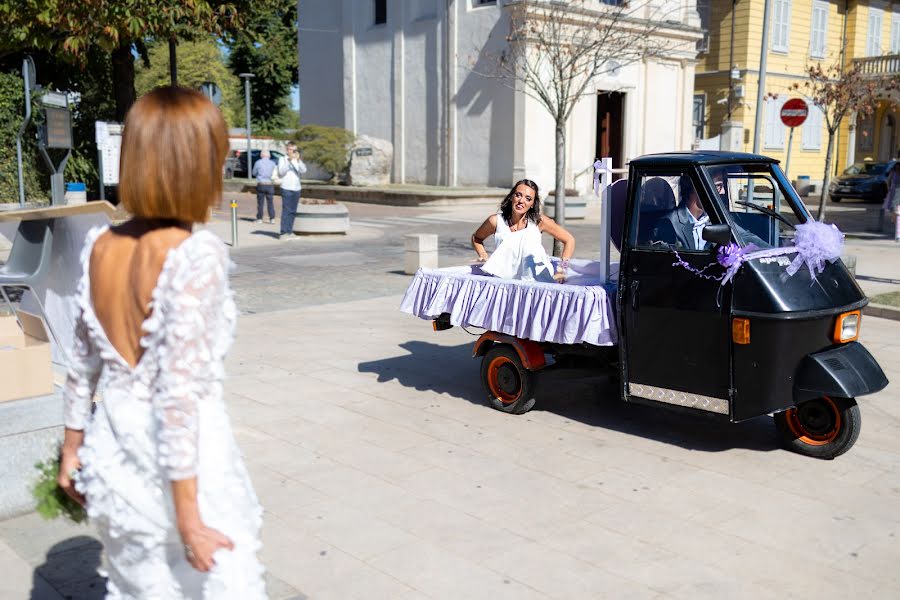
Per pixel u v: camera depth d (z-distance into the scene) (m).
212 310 1.92
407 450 5.20
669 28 26.97
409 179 29.48
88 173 20.03
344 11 30.84
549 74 24.38
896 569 3.70
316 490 4.57
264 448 5.21
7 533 3.88
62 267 4.51
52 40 13.23
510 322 5.73
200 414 2.00
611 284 5.59
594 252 15.20
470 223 20.66
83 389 2.18
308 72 33.09
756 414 4.77
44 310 4.55
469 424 5.71
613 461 5.02
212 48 56.53
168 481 1.97
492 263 6.12
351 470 4.86
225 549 1.99
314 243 16.41
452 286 6.13
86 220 4.22
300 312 9.73
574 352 5.72
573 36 13.46
